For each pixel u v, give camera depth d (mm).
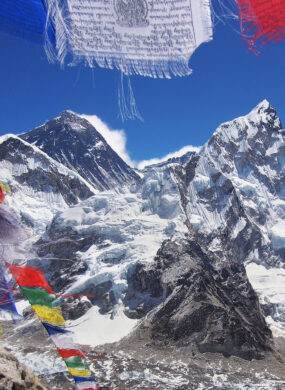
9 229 10180
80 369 10859
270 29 9422
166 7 10227
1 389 12141
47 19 9938
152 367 157250
